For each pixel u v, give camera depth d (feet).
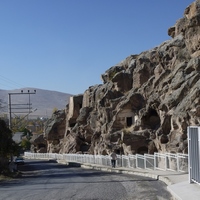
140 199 50.24
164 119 117.29
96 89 210.79
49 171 135.95
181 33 130.11
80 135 218.79
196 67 110.42
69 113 250.78
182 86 111.14
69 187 68.28
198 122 96.94
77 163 170.91
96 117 196.44
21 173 131.64
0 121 122.93
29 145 356.38
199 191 48.14
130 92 161.58
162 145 114.21
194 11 111.04
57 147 266.36
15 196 57.00
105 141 155.43
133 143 135.64
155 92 134.72
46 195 56.70
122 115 155.94
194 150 51.96
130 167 119.24
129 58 190.80
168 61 132.16
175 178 70.64
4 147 121.90
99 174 104.68
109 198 51.88
